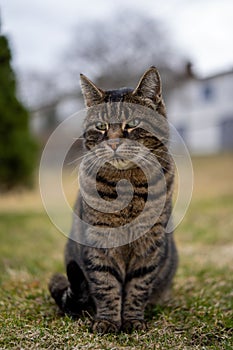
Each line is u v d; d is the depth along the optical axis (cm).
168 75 609
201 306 106
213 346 92
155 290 108
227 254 147
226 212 217
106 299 100
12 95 264
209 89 693
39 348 89
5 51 226
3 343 90
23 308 105
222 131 690
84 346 89
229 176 388
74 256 106
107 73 541
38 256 146
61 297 103
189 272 130
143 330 97
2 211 242
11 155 270
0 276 124
